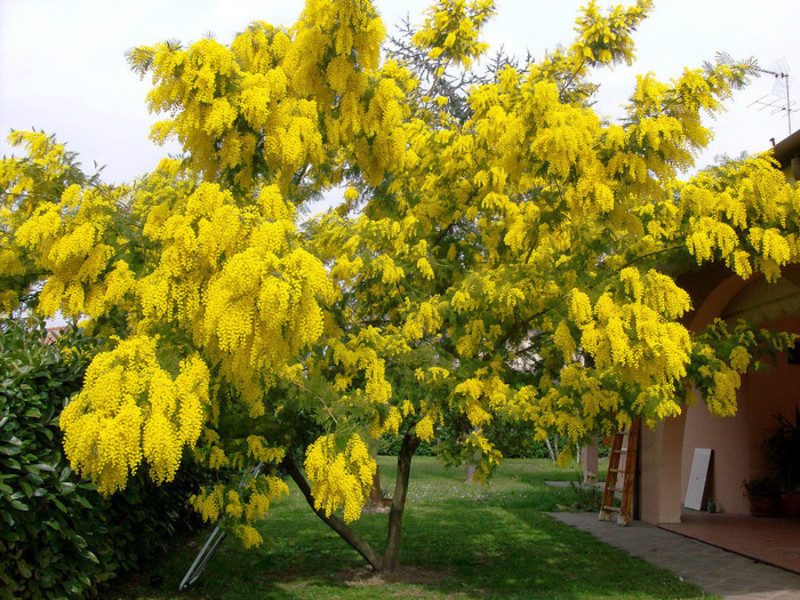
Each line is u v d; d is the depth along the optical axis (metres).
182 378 2.96
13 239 4.00
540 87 4.09
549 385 5.26
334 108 4.07
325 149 4.35
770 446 9.52
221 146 3.58
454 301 4.69
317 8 3.62
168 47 3.31
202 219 3.12
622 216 4.36
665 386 5.12
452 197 5.71
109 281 3.31
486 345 5.09
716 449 10.45
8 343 4.06
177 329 3.37
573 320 4.18
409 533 8.00
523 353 5.66
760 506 9.54
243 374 3.12
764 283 7.62
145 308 3.06
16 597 3.78
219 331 2.83
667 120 4.02
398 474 5.99
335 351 4.38
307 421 4.87
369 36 3.71
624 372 4.00
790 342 5.50
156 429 2.71
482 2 6.15
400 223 5.47
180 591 5.18
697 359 5.34
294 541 7.31
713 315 7.97
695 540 7.67
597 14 4.84
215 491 4.38
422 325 4.84
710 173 5.10
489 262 5.75
